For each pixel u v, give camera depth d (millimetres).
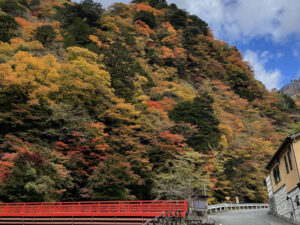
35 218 22750
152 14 90688
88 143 29391
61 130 30141
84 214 21422
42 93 30766
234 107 67938
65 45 52469
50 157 26453
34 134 29156
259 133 60938
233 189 43406
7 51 42781
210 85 75188
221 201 40531
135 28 79188
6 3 67875
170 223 18141
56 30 58594
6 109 29578
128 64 49281
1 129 28625
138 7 97188
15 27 52750
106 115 36188
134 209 20750
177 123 43250
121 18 86312
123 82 45688
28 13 70500
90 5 73312
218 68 84000
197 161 34812
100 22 71812
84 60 41812
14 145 26125
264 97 85000
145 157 33188
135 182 28859
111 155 27500
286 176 22312
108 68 45969
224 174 43094
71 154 27641
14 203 22891
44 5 80375
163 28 88250
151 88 52531
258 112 72375
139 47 70562
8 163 22969
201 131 43938
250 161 47156
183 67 75500
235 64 93688
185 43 88250
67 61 44000
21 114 28734
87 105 37000
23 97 31703
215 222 19562
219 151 43156
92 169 28391
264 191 45719
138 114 38281
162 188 30484
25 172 23375
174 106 47906
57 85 32969
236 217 24094
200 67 81062
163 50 76188
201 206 22531
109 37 65938
